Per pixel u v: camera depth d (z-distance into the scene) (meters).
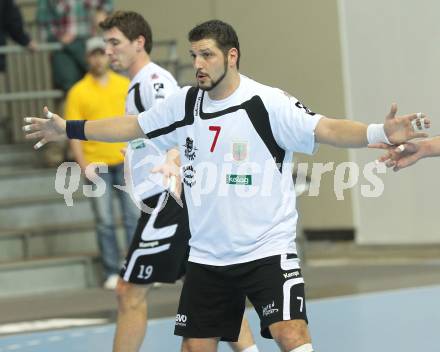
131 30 15.29
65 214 30.28
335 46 34.56
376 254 33.16
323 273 29.06
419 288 24.80
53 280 27.25
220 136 11.72
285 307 11.43
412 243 33.09
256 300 11.77
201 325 12.17
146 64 15.42
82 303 24.55
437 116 32.38
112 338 19.50
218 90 11.73
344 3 34.28
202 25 11.64
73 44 30.84
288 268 11.66
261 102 11.59
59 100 32.59
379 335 18.91
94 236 29.73
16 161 32.47
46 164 32.31
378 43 33.56
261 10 36.25
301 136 11.38
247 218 11.74
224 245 11.86
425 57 32.50
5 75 36.12
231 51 11.64
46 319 22.22
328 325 20.19
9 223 29.50
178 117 12.13
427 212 32.75
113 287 26.81
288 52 35.69
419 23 32.56
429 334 18.80
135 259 15.08
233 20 36.97
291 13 35.53
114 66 15.52
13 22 30.34
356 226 34.44
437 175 32.44
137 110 15.29
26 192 30.58
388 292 24.33
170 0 38.38
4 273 26.64
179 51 38.16
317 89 35.12
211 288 12.08
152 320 21.23
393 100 33.41
